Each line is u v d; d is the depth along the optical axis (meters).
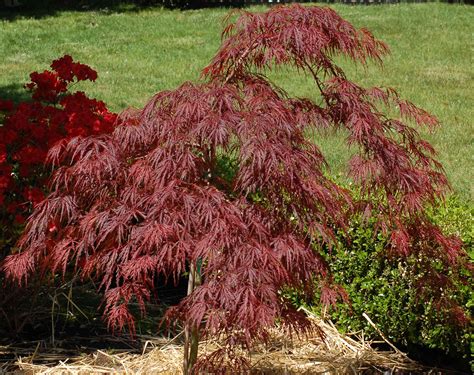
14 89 11.19
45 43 14.38
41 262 4.25
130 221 3.62
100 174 3.69
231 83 3.88
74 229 3.85
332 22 3.74
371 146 3.81
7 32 15.19
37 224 3.91
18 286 4.91
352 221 4.91
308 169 3.51
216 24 15.94
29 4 18.56
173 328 5.12
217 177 3.87
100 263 3.91
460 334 4.64
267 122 3.44
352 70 12.32
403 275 4.76
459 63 12.89
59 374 4.56
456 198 5.38
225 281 3.33
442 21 15.70
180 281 5.94
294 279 3.70
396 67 12.56
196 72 12.31
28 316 5.04
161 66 12.69
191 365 4.06
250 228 3.56
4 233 5.00
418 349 5.01
